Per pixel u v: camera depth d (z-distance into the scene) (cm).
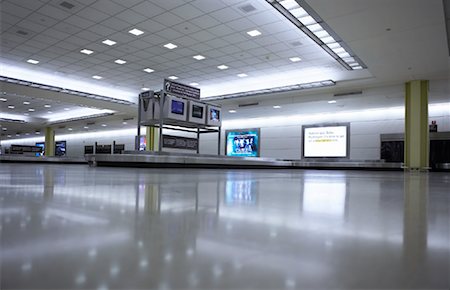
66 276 72
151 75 1848
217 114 1361
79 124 3603
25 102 2692
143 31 1244
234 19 1116
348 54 1360
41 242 101
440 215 179
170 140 1241
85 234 114
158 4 1030
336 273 78
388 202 244
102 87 2161
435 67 1473
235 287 67
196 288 66
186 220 146
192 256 90
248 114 2573
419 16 1000
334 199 257
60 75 1888
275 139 2708
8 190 266
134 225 132
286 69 1664
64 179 421
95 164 1191
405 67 1486
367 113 2309
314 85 1758
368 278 75
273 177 666
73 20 1167
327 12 979
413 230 134
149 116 1198
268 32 1216
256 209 187
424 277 76
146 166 1123
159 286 67
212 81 1945
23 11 1106
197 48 1400
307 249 100
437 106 2088
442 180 709
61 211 162
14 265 79
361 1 916
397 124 2192
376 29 1094
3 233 113
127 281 69
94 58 1583
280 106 2180
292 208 195
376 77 1655
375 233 126
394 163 1883
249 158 1546
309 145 2502
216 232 122
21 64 1702
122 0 1016
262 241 109
